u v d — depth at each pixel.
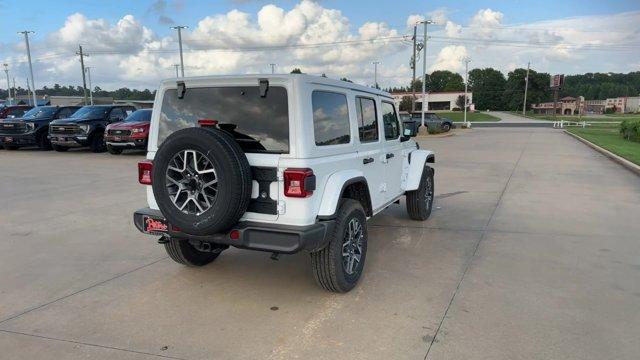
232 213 3.84
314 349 3.49
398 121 6.32
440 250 5.81
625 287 4.62
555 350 3.47
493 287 4.63
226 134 3.96
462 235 6.50
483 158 16.73
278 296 4.45
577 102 124.94
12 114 24.39
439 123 38.50
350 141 4.78
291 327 3.83
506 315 4.02
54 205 8.43
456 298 4.38
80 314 4.07
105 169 13.27
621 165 14.34
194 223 3.93
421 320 3.94
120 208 8.20
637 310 4.12
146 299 4.38
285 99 4.02
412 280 4.83
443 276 4.93
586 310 4.11
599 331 3.75
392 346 3.53
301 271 5.11
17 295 4.48
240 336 3.69
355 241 4.66
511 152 19.08
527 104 132.12
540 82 131.50
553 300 4.32
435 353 3.43
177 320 3.96
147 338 3.66
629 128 24.92
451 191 9.98
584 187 10.41
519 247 5.93
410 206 7.12
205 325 3.87
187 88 4.43
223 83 4.24
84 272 5.08
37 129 18.45
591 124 55.09
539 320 3.93
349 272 4.52
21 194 9.48
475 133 36.03
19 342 3.60
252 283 4.77
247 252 5.74
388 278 4.88
